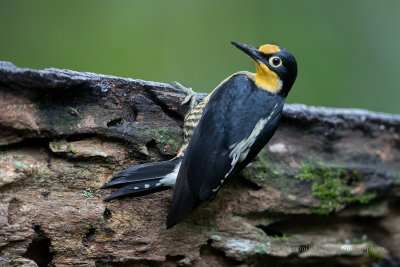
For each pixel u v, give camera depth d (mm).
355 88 15016
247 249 8672
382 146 10680
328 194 9578
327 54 15172
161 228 7855
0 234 6453
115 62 14062
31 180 6832
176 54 14555
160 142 8023
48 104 7008
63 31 14031
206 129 7781
